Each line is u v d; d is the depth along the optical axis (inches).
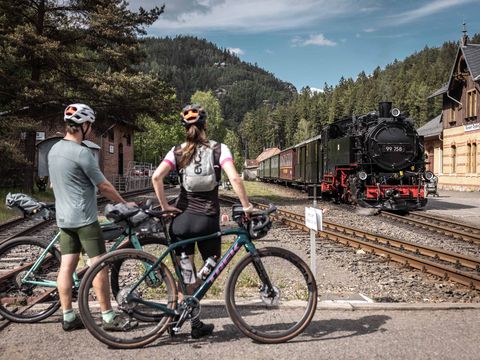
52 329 185.9
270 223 179.9
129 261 181.3
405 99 5812.0
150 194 1342.3
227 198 1048.2
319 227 257.6
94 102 903.1
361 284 278.1
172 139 2898.6
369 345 167.5
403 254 335.6
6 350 163.2
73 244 182.1
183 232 174.4
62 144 178.5
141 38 954.1
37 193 1045.8
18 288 211.8
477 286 268.2
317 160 1054.4
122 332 173.3
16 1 877.2
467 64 1301.7
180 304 174.9
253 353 161.6
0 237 466.6
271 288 184.7
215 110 4178.2
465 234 463.8
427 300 248.1
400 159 763.4
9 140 836.6
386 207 727.7
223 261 179.3
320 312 204.4
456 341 170.6
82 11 924.6
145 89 880.3
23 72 979.3
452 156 1454.2
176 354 160.9
